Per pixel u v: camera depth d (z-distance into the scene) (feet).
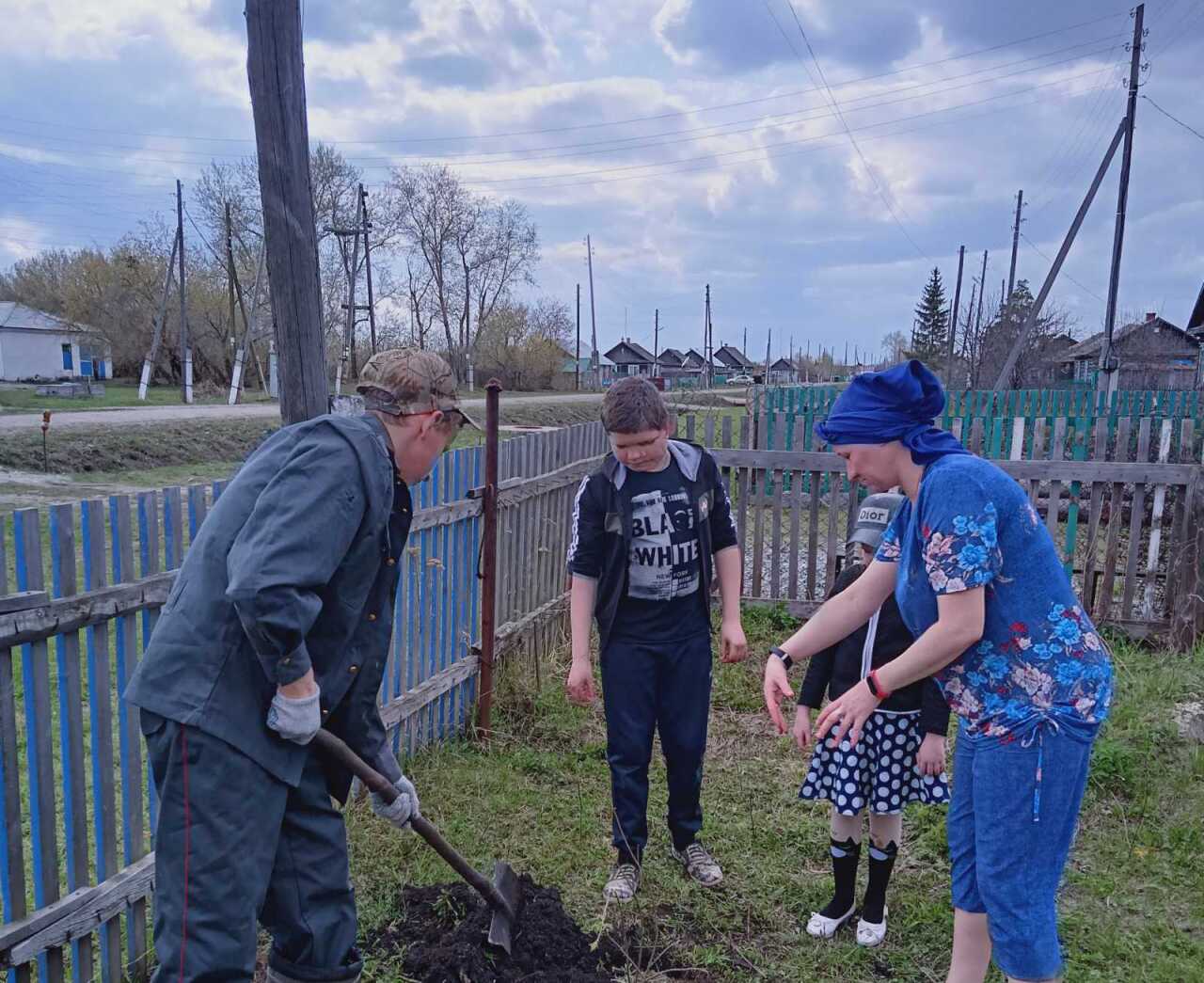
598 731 15.65
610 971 9.53
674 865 11.59
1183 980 9.46
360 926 9.83
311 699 6.40
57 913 8.23
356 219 133.80
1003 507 7.07
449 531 14.80
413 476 7.41
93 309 136.56
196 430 57.93
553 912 9.96
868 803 9.82
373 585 7.20
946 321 217.36
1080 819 12.89
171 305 134.21
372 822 12.05
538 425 85.20
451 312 177.68
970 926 7.74
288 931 7.04
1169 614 20.31
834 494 21.84
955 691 7.47
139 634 11.07
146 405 89.81
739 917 10.56
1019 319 120.57
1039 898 7.20
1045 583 7.13
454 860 8.61
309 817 7.09
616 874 10.86
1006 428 31.40
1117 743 14.40
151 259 135.33
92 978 8.85
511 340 183.11
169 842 6.31
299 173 12.66
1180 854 11.86
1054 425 20.88
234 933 6.32
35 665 8.09
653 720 10.93
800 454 21.85
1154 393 47.11
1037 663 7.07
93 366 149.38
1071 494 20.80
